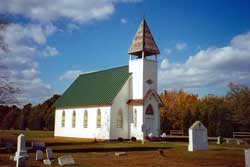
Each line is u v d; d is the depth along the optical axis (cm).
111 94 4784
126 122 4791
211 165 2009
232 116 7050
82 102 5278
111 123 4631
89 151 2986
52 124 8412
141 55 5047
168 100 8462
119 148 3206
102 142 4247
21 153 2180
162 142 4238
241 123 7044
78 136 5288
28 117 9050
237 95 7331
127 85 4875
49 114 8700
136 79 4831
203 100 7869
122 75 5059
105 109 4753
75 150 2986
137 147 3319
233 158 2328
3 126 8625
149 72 4834
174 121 8081
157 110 4828
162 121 7825
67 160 2039
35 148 3053
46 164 2047
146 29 4922
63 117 5744
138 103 4659
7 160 2214
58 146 3469
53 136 5928
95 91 5281
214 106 6975
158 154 2617
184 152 2720
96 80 5644
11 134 6116
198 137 2919
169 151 2836
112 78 5234
